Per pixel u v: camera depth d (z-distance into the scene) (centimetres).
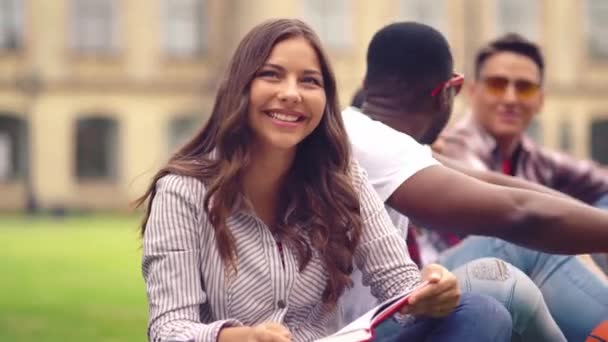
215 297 485
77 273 2050
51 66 5997
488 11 5978
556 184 838
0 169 5994
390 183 529
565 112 6059
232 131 488
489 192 511
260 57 493
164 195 484
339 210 498
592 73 6062
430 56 593
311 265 495
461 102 4588
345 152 507
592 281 574
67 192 5975
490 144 823
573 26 6038
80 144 6109
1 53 5966
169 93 6078
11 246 2825
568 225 499
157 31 6069
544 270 584
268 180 502
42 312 1416
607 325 553
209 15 6084
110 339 1144
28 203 5925
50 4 5997
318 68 500
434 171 525
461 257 602
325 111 505
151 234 480
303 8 5994
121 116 6047
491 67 825
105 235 3384
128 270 2119
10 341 1130
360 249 510
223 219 480
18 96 5978
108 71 6041
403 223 566
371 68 605
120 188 6028
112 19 6044
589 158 6288
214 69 6100
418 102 600
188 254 478
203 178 486
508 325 472
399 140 542
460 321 470
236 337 449
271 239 490
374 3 5988
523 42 831
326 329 504
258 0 5978
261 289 486
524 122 826
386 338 495
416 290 460
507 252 591
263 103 491
